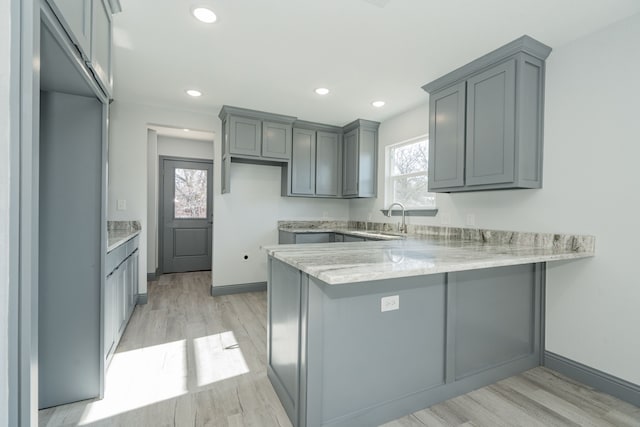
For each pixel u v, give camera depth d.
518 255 1.80
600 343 2.00
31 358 0.81
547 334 2.29
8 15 0.73
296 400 1.56
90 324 1.77
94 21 1.42
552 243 2.22
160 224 5.25
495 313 2.08
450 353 1.87
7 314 0.74
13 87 0.75
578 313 2.11
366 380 1.62
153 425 1.61
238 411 1.73
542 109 2.29
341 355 1.55
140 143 3.60
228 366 2.22
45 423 1.59
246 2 1.79
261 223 4.34
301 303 1.52
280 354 1.85
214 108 3.69
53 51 1.19
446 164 2.68
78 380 1.77
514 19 1.92
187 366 2.21
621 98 1.91
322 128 4.32
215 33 2.11
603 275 1.98
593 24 1.96
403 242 2.50
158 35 2.13
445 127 2.70
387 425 1.64
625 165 1.88
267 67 2.59
